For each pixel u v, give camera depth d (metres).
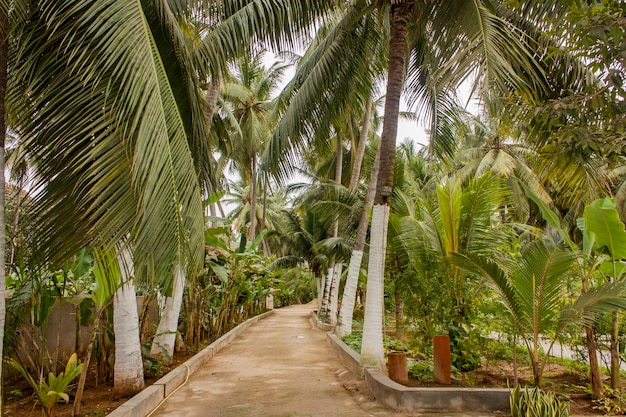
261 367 8.07
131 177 2.65
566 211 20.31
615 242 4.98
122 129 2.71
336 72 8.10
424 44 8.02
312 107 7.98
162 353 7.49
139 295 8.45
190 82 4.33
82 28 2.87
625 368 8.12
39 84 2.99
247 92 17.61
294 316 24.97
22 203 2.98
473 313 6.65
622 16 3.33
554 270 5.05
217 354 9.77
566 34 3.93
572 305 5.05
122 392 5.30
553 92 6.85
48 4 2.87
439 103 8.46
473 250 6.93
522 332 5.46
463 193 7.16
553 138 4.04
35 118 2.92
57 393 3.98
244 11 5.41
